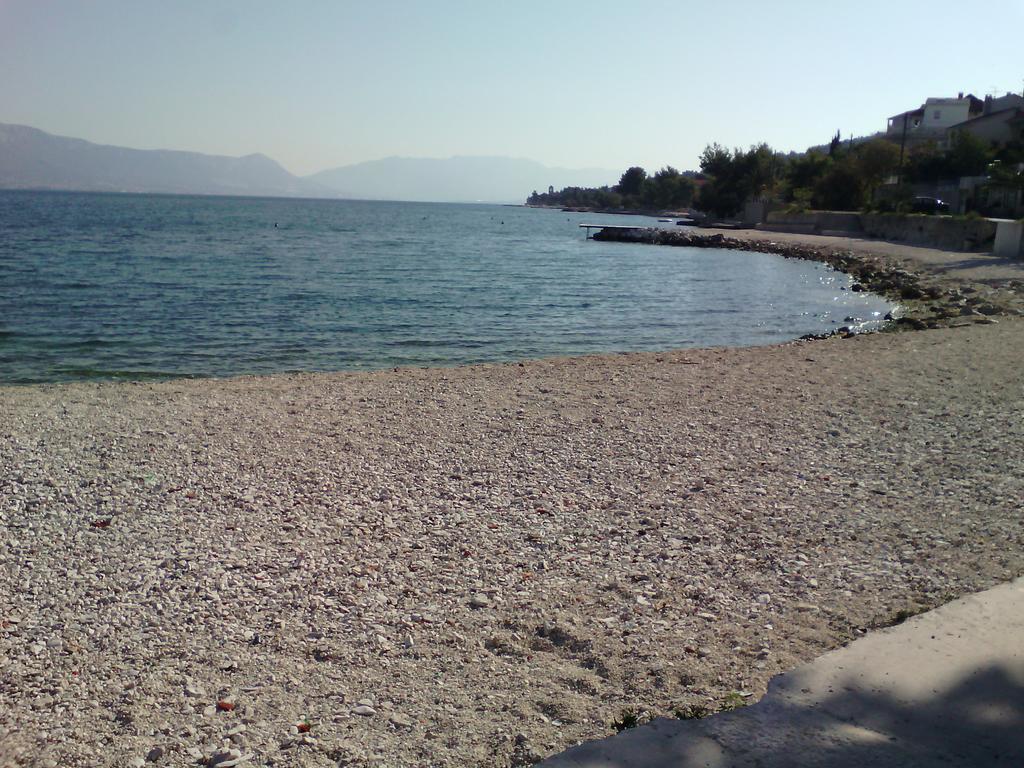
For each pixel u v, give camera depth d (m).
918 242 55.09
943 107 91.25
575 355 21.19
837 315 28.88
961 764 3.62
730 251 66.69
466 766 3.98
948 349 17.89
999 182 53.44
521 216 184.38
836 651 4.71
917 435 10.57
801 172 94.25
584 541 7.07
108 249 52.38
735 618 5.52
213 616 5.75
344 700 4.67
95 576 6.41
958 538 6.86
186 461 9.55
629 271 47.09
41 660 5.15
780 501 8.03
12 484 8.64
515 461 9.57
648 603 5.81
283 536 7.23
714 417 11.80
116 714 4.57
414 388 14.29
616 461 9.54
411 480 8.85
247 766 4.05
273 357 20.27
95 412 12.22
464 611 5.78
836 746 3.77
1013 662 4.49
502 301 31.95
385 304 30.23
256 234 77.19
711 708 4.30
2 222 82.94
